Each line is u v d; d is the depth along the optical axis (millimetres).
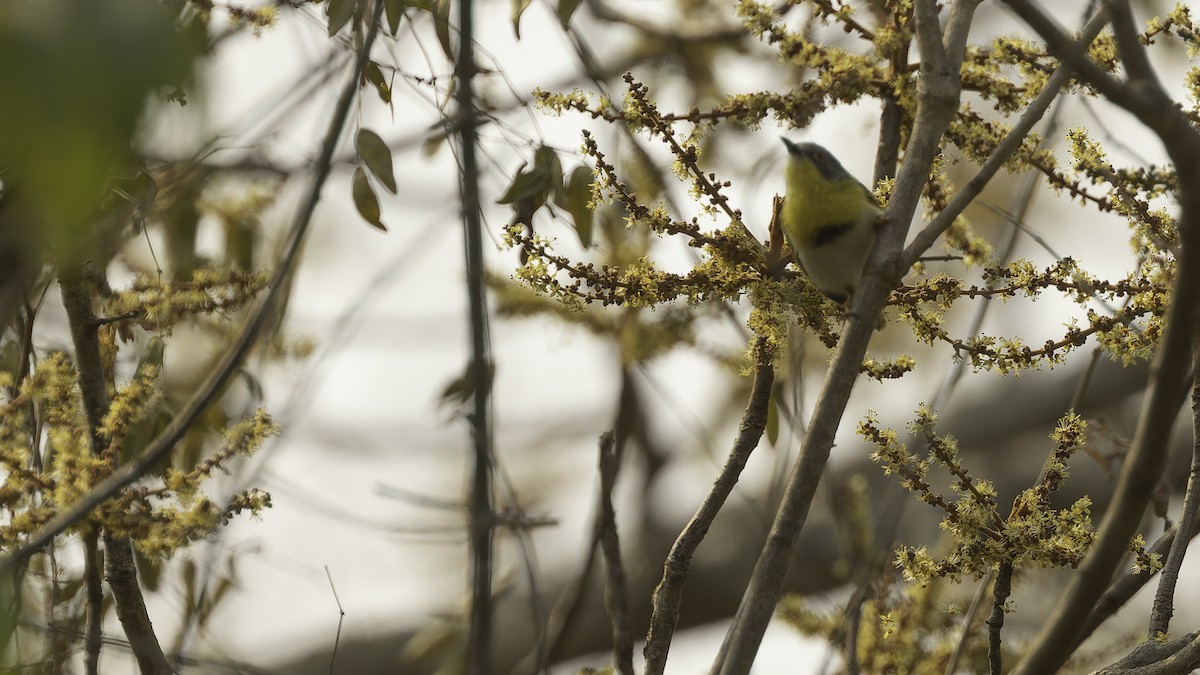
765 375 6742
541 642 5891
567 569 16844
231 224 9766
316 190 5305
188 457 8555
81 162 3189
